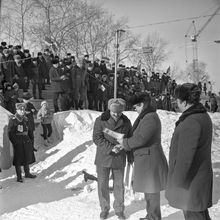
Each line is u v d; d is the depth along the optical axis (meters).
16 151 6.82
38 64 12.58
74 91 11.97
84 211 4.96
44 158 8.27
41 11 16.52
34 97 12.45
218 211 4.74
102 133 4.58
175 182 3.22
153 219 4.23
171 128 8.82
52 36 16.25
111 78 13.09
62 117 9.70
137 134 4.12
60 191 6.04
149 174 4.12
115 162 4.53
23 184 6.60
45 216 4.78
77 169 7.14
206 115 3.30
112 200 5.33
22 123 6.91
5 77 11.49
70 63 12.00
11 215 4.82
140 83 13.56
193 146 3.16
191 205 3.25
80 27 14.37
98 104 12.84
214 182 5.69
